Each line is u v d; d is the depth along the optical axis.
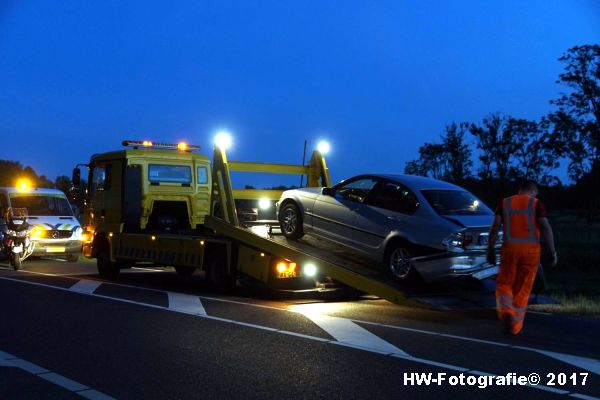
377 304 10.81
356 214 10.79
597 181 43.81
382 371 6.21
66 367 6.37
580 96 45.09
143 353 6.93
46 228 19.86
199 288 13.05
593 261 19.31
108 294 11.74
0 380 5.93
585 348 7.33
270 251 11.03
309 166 13.70
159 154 14.52
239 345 7.30
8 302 10.60
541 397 5.47
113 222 14.62
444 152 42.53
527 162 41.19
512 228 7.94
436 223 9.52
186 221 15.05
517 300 7.98
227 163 12.30
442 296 9.59
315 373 6.13
